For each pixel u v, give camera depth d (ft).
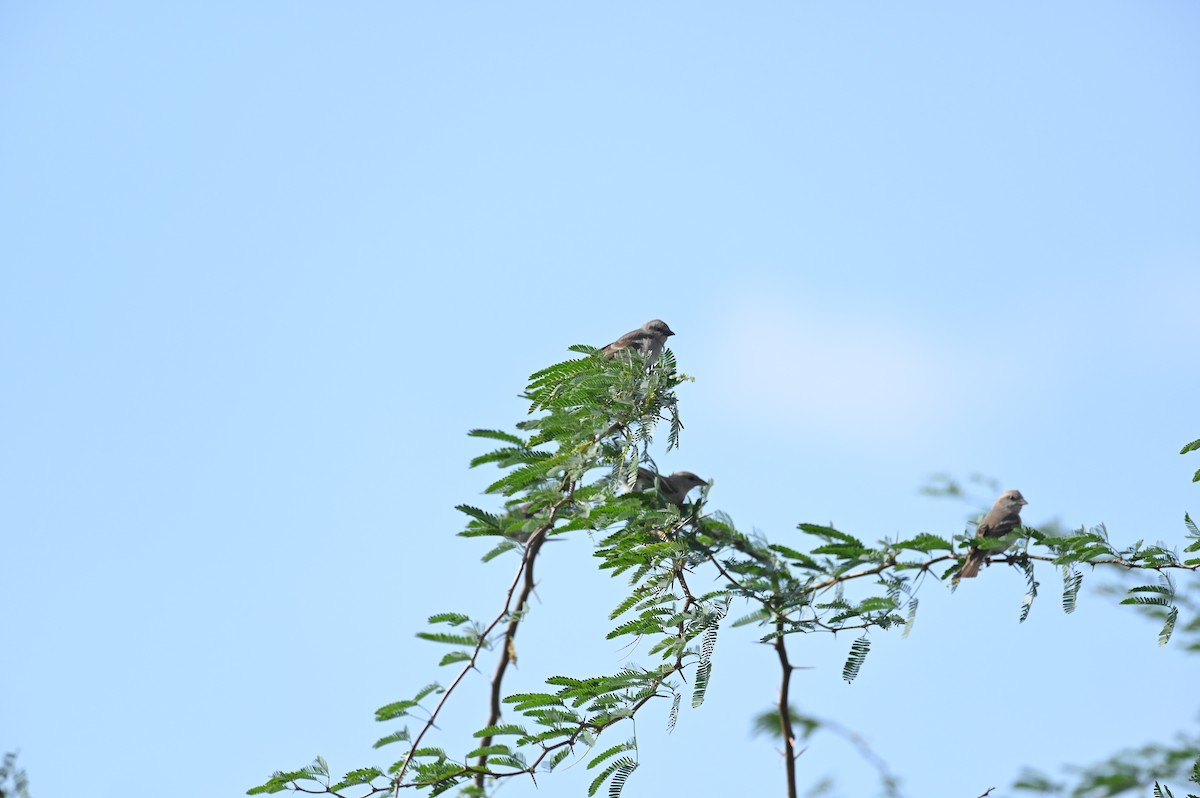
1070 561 39.78
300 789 35.91
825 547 40.91
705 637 39.75
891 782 35.81
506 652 34.91
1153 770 40.32
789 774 35.91
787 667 37.42
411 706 35.19
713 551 41.34
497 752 35.04
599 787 38.01
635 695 39.34
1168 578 39.91
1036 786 39.88
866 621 39.40
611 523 41.55
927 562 40.27
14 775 36.94
